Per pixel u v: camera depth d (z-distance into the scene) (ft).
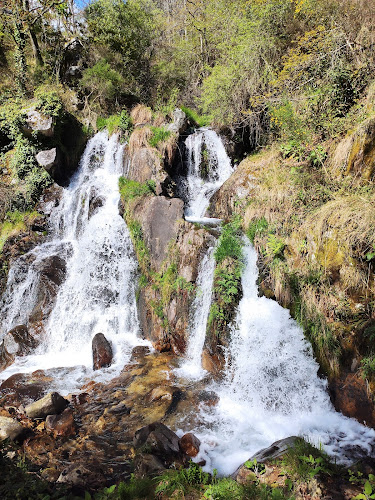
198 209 33.06
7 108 36.76
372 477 12.42
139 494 12.03
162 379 20.67
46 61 51.06
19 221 32.89
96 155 39.45
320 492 11.83
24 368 23.11
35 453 15.43
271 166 27.78
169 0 72.84
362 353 15.98
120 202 31.19
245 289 21.86
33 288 28.27
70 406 18.67
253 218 23.82
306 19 32.68
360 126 20.65
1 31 48.88
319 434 15.72
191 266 23.70
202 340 21.95
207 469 14.32
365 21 26.35
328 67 27.07
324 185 22.18
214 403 18.60
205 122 41.78
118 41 53.42
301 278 19.04
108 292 27.84
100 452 15.49
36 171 35.60
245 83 34.71
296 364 18.37
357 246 16.78
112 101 49.44
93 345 23.67
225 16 43.29
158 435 15.14
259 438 16.21
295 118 26.55
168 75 53.98
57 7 49.98
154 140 34.60
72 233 33.47
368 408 15.55
